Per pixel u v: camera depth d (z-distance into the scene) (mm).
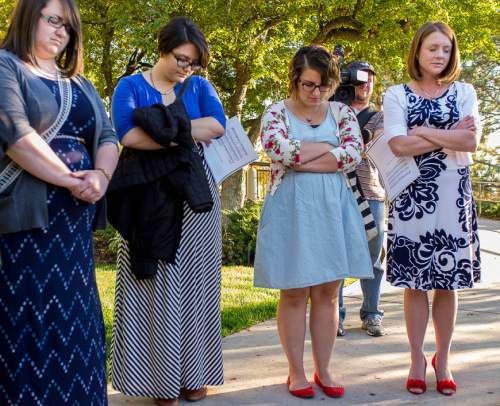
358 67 4184
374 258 4340
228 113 12008
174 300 2998
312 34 11711
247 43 9750
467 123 3180
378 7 10555
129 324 3051
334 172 3211
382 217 4367
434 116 3268
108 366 3652
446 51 3242
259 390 3354
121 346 3104
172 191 2934
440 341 3352
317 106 3295
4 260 2172
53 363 2215
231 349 4090
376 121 4270
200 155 3139
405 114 3318
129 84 3072
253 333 4484
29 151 2137
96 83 14258
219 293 3221
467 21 11336
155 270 2938
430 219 3238
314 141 3217
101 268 8430
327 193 3158
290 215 3178
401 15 10125
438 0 10367
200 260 3096
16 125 2125
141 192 2934
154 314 3016
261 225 3281
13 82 2168
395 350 4031
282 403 3174
